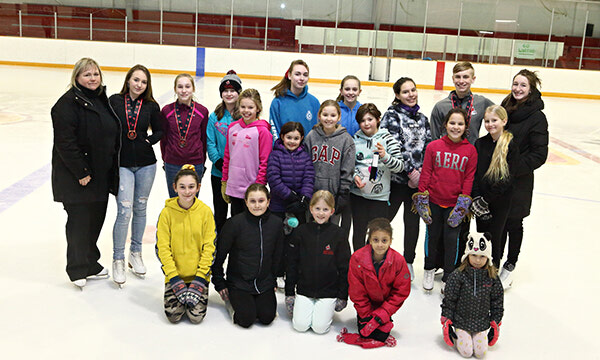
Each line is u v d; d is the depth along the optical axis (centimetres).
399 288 320
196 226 344
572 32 2017
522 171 392
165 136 416
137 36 2045
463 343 312
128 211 383
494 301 316
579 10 1998
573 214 624
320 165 386
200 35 2056
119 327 329
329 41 2091
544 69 2038
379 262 320
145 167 393
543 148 394
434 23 2059
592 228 575
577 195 712
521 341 338
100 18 2023
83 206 368
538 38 2033
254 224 341
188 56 2039
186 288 336
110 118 367
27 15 2012
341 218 419
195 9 2038
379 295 323
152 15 2031
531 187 405
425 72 2055
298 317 331
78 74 352
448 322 319
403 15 2072
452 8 2045
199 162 424
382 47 2092
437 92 1930
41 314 340
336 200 388
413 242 419
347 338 325
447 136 384
